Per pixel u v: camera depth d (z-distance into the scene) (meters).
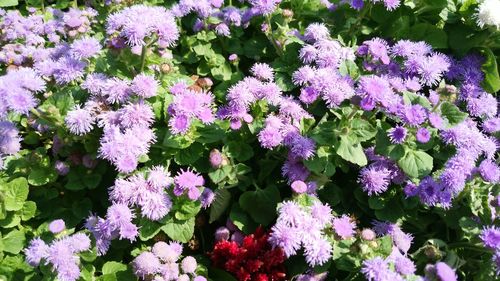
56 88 0.50
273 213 0.46
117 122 0.44
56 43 0.59
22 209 0.45
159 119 0.47
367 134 0.43
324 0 0.62
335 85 0.47
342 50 0.53
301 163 0.46
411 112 0.42
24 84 0.44
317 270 0.42
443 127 0.43
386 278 0.37
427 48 0.54
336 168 0.51
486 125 0.52
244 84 0.48
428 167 0.42
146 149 0.43
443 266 0.37
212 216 0.47
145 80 0.45
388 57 0.52
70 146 0.47
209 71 0.58
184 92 0.45
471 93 0.55
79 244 0.40
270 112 0.50
